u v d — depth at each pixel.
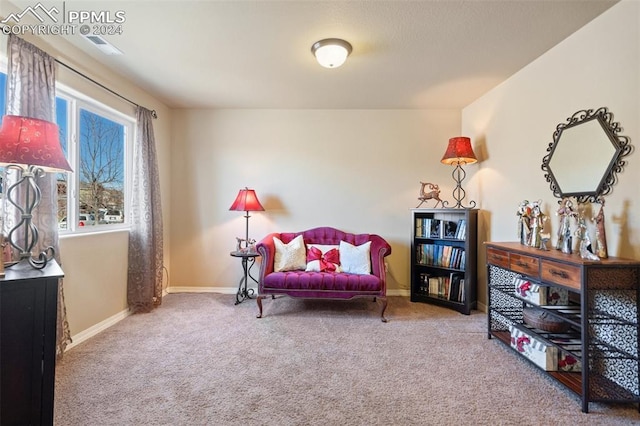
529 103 2.61
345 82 3.01
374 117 3.84
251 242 3.69
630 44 1.77
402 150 3.84
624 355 1.72
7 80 1.86
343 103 3.63
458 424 1.51
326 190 3.86
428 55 2.46
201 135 3.87
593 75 2.00
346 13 1.92
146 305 3.08
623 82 1.81
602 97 1.94
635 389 1.68
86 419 1.51
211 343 2.39
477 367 2.05
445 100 3.50
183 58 2.54
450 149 3.20
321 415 1.56
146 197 3.10
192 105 3.74
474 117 3.51
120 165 3.04
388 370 2.01
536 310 2.21
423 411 1.60
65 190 2.43
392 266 3.84
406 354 2.24
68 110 2.45
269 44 2.30
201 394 1.73
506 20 1.99
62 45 2.26
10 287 1.22
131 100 3.05
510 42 2.26
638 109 1.74
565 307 2.04
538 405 1.66
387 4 1.84
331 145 3.86
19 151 1.44
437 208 3.44
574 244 2.13
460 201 3.59
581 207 2.09
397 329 2.71
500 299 2.62
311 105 3.71
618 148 1.83
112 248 2.80
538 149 2.51
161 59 2.55
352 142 3.86
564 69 2.23
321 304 3.40
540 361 1.95
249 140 3.87
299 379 1.90
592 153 2.00
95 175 2.72
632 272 1.65
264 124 3.86
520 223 2.47
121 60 2.57
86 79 2.46
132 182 3.15
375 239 3.43
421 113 3.83
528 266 2.09
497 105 3.08
